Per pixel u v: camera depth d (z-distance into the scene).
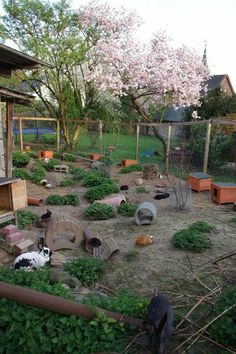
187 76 15.48
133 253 4.80
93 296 3.12
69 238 5.47
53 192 9.43
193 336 2.82
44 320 2.71
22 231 5.52
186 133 17.64
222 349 2.69
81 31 17.17
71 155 15.10
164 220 6.55
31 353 2.68
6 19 16.53
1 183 4.94
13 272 3.33
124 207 7.13
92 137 19.22
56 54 16.88
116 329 2.79
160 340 2.59
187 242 4.97
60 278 3.66
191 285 3.88
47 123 22.81
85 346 2.67
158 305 2.70
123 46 15.58
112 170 12.55
